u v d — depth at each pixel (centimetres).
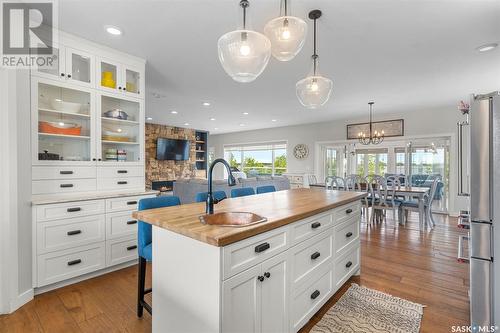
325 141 780
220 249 114
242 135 1030
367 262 300
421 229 443
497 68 337
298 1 200
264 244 137
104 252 262
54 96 259
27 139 217
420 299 217
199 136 1032
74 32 250
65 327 178
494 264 157
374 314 194
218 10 215
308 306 178
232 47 176
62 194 247
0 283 193
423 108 592
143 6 209
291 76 375
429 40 263
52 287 230
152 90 448
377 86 418
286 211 171
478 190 163
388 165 666
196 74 370
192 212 168
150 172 834
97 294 223
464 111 221
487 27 238
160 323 151
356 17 223
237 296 123
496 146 156
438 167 598
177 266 138
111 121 306
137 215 163
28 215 214
